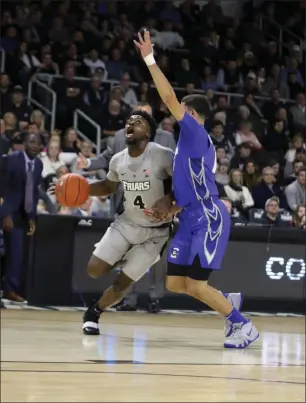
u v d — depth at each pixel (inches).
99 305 273.4
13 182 372.5
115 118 568.1
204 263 245.9
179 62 675.4
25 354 211.5
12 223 374.3
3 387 157.5
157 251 270.5
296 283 396.5
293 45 741.3
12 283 379.9
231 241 387.5
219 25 721.0
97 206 416.8
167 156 258.8
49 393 152.4
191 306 391.9
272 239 392.5
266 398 155.3
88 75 624.1
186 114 237.6
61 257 373.1
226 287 387.2
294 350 248.8
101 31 673.6
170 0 712.4
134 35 650.8
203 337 280.4
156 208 247.9
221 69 676.7
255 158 568.7
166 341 262.4
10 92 549.3
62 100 572.1
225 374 188.5
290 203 472.1
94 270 268.7
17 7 639.1
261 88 685.3
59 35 641.6
